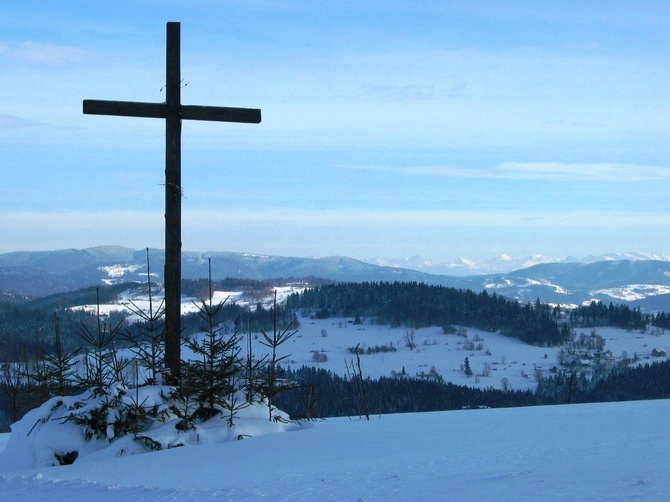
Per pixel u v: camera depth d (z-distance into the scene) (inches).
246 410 422.0
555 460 244.4
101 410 384.5
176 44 452.1
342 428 422.3
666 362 6240.2
